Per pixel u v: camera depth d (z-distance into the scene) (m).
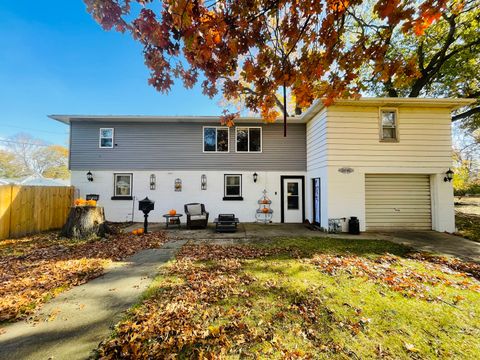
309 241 6.88
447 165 8.64
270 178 11.02
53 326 2.64
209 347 2.27
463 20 10.30
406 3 2.06
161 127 10.96
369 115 8.66
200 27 2.25
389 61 2.79
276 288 3.55
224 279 3.89
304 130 11.16
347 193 8.52
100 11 2.35
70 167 10.66
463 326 2.62
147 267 4.56
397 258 5.14
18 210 7.52
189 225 9.06
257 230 8.87
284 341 2.36
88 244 6.44
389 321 2.71
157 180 10.84
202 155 10.98
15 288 3.60
